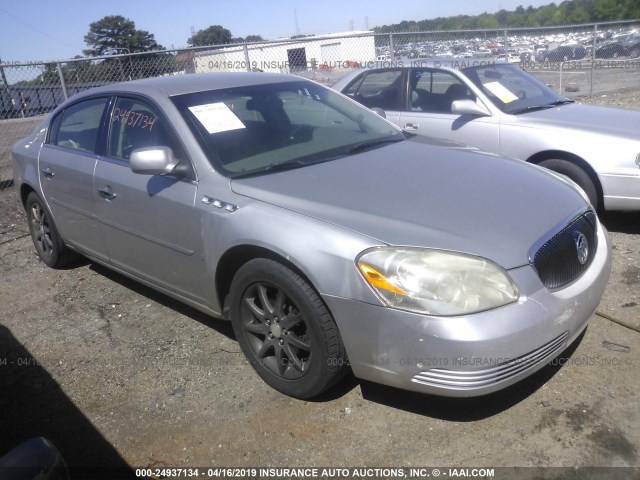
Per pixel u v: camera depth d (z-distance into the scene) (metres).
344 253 2.74
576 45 15.17
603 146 5.06
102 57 9.73
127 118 4.08
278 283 3.01
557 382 3.14
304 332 3.09
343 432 2.92
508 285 2.62
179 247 3.57
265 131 3.82
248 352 3.34
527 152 5.45
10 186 8.80
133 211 3.85
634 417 2.84
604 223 5.49
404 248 2.66
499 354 2.54
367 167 3.48
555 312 2.71
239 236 3.12
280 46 12.27
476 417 2.94
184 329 4.07
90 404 3.35
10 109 9.79
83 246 4.66
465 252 2.63
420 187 3.18
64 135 4.77
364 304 2.68
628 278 4.29
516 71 6.59
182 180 3.53
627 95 14.15
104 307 4.53
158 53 10.03
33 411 3.34
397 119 6.44
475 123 5.81
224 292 3.49
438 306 2.55
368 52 12.38
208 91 3.97
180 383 3.45
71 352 3.93
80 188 4.37
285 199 3.10
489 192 3.15
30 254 5.91
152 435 3.04
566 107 6.03
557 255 2.88
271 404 3.17
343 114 4.35
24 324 4.39
